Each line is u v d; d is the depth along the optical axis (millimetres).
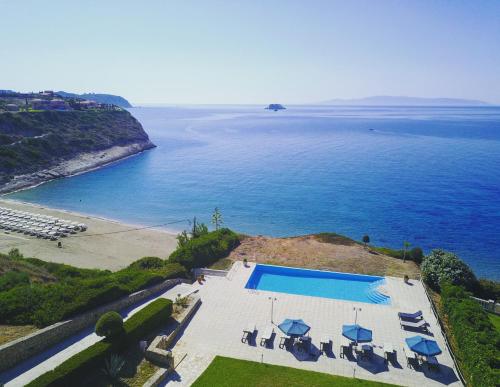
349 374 24844
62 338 25828
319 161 131375
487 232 67188
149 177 107562
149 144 162875
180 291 36250
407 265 44562
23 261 39438
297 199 86312
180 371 24641
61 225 62438
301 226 70375
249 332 28281
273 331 29516
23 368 22438
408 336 29375
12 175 94125
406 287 38125
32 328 25219
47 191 91062
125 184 99500
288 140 190750
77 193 90188
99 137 139000
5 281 30141
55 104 168375
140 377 23156
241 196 88938
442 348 27922
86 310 28141
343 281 40844
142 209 79438
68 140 123562
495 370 22969
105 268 48562
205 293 35938
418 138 191625
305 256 47125
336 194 89938
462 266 39219
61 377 20578
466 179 102500
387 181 101438
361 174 110125
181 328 29734
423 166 120125
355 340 26234
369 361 26203
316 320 31391
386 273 42094
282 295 35688
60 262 49000
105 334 24484
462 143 170250
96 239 59438
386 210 78562
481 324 28391
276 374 24500
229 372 24547
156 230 66688
